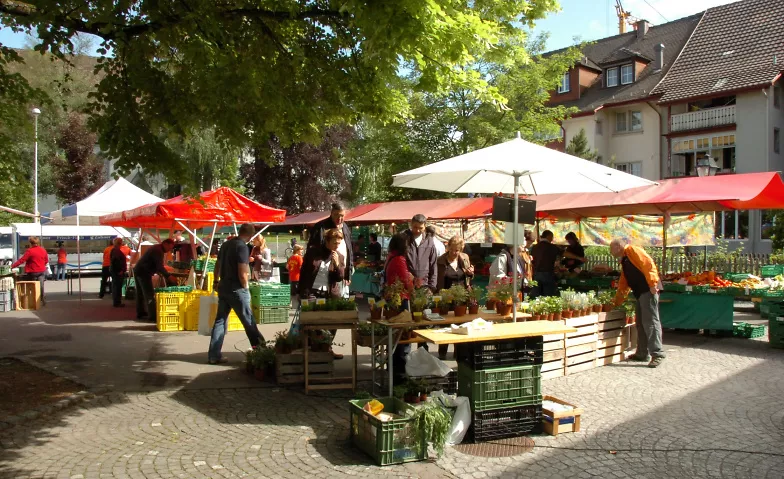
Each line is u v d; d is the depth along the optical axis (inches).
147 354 344.8
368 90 329.4
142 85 279.4
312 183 1599.4
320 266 303.7
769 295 366.9
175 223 573.0
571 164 254.2
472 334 203.5
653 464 183.9
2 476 173.2
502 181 311.3
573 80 1317.7
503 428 207.6
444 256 338.3
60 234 1131.3
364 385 272.5
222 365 315.9
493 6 327.0
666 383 279.9
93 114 283.1
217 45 277.1
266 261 532.7
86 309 574.6
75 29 247.6
